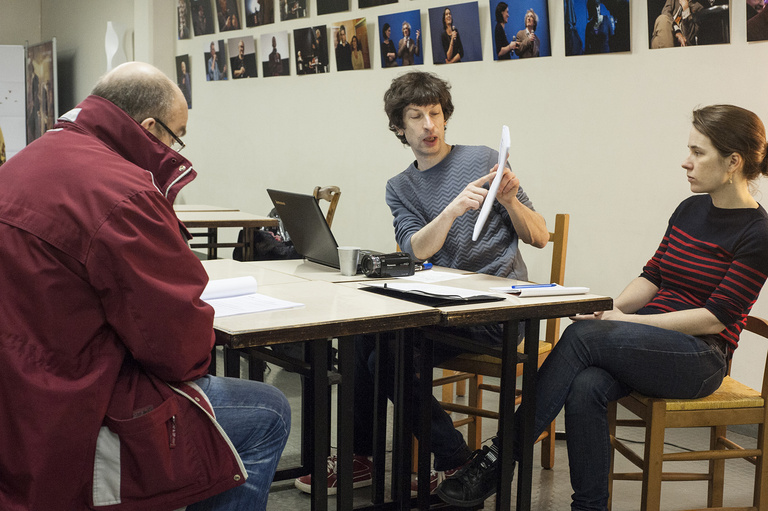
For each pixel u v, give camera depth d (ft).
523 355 6.87
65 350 4.49
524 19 12.90
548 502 8.36
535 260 13.20
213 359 8.46
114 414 4.64
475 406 9.36
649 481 6.93
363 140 16.85
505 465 6.96
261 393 5.48
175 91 5.58
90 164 4.68
